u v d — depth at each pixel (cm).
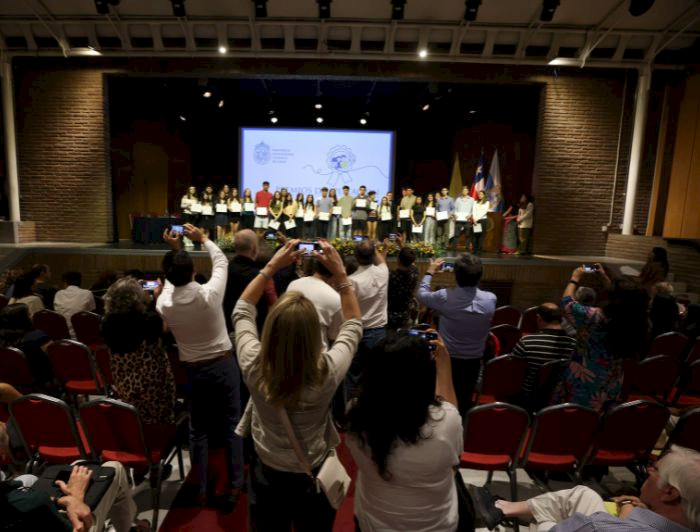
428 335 164
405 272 400
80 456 276
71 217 1033
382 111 1453
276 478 172
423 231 1153
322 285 261
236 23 923
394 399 130
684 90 989
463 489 165
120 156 1295
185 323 248
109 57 982
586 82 1002
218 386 261
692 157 977
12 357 330
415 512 135
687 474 119
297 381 150
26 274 498
